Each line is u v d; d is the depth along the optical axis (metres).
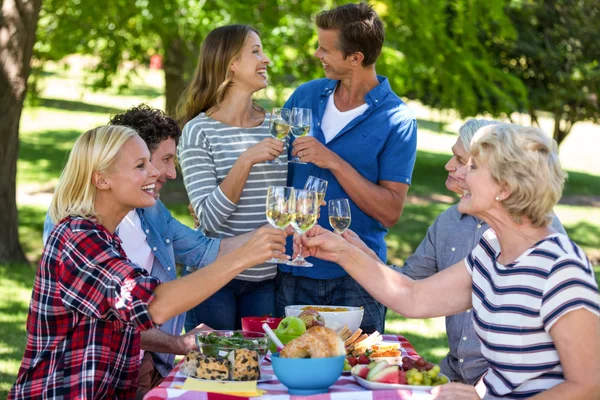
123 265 2.40
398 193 3.62
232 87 3.55
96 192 2.58
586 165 22.69
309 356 2.34
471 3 9.79
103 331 2.50
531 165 2.27
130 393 2.64
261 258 2.42
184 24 8.86
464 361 3.09
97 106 25.81
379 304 3.61
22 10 8.20
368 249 3.08
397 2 9.11
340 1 9.20
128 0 9.55
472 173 2.36
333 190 3.58
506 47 14.09
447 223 3.25
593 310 2.20
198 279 2.38
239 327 3.59
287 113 3.30
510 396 2.33
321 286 3.54
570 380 2.19
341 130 3.62
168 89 11.95
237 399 2.25
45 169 15.21
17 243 9.07
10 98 8.44
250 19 8.84
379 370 2.37
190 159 3.50
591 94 15.38
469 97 10.15
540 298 2.26
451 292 2.63
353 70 3.57
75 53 10.69
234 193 3.34
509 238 2.38
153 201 2.61
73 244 2.45
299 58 9.41
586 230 13.74
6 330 6.53
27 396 2.47
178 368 2.60
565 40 15.00
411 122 3.65
